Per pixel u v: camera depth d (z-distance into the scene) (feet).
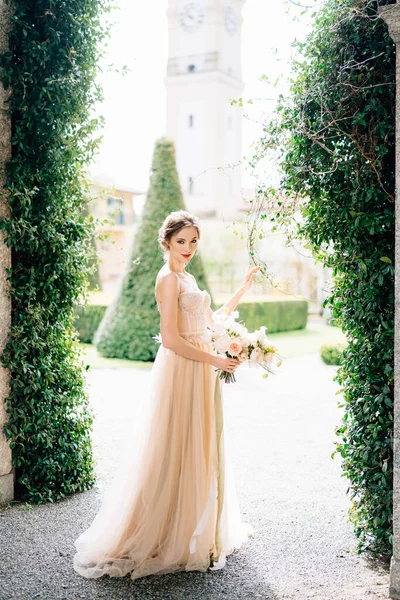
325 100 10.15
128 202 97.86
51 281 13.30
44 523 12.13
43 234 12.91
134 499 10.31
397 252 8.98
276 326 52.31
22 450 13.30
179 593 9.41
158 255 36.86
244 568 10.33
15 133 12.60
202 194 153.17
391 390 10.41
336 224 10.41
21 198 12.42
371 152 9.78
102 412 22.75
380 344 10.32
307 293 56.34
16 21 12.14
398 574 9.16
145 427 10.53
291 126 10.71
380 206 10.08
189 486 10.29
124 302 37.37
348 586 9.64
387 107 9.84
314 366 35.19
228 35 164.14
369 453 10.66
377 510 10.59
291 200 11.14
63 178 13.21
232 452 17.80
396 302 9.03
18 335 12.94
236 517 11.27
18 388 13.08
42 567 10.23
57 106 12.54
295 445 18.57
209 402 10.65
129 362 35.99
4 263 12.76
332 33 10.14
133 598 9.23
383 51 9.74
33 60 12.38
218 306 44.32
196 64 158.92
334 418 22.21
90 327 46.37
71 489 13.76
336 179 10.41
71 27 12.53
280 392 27.25
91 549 10.43
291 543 11.39
